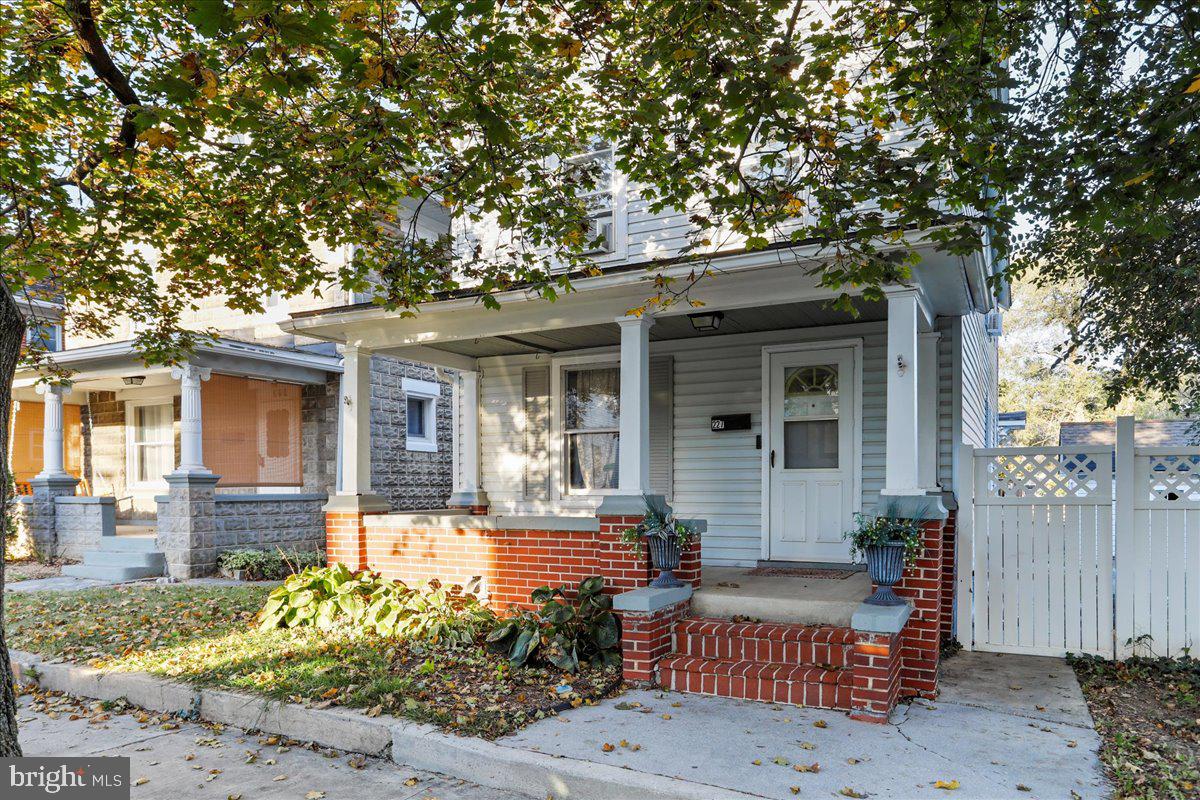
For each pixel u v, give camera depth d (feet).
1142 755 15.23
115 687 20.95
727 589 22.56
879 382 26.73
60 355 41.37
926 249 18.83
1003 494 23.82
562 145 20.49
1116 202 14.08
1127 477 22.26
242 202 20.80
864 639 17.61
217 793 14.89
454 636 22.93
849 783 13.97
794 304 24.26
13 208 18.75
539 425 33.50
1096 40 17.17
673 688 19.69
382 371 46.68
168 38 18.60
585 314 24.45
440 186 18.48
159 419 50.57
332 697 18.71
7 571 40.29
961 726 16.93
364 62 13.94
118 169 20.40
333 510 28.37
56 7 16.63
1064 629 22.95
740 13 13.52
